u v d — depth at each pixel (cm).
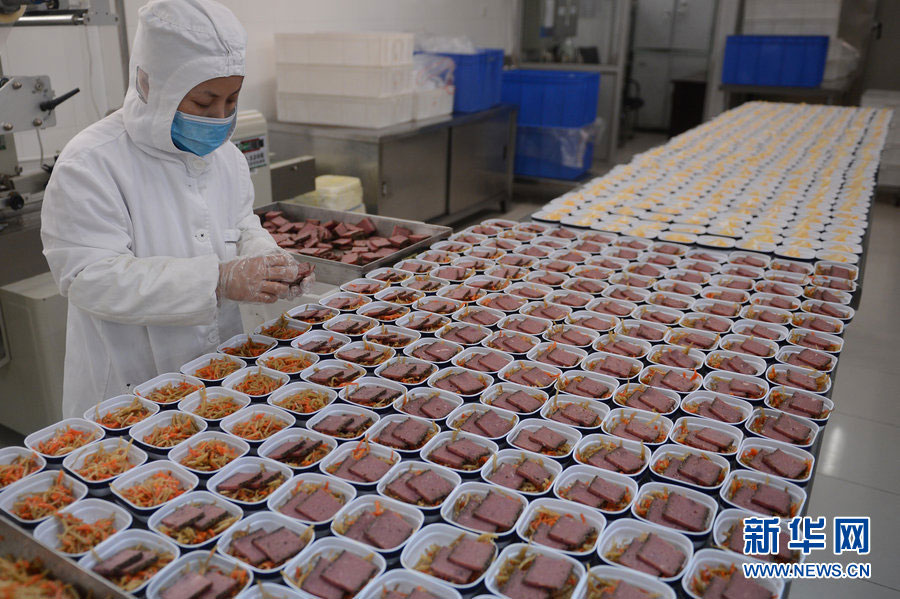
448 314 187
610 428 136
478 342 170
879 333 369
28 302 224
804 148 401
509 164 570
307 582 96
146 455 122
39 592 93
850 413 292
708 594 97
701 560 102
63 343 233
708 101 751
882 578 203
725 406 142
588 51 696
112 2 314
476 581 96
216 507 109
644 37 925
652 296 199
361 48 394
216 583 94
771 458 124
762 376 156
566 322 181
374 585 95
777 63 617
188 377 146
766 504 114
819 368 160
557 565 99
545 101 563
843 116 518
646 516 112
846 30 667
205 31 134
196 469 119
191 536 103
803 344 174
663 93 943
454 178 486
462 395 145
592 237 251
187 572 97
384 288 203
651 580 96
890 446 270
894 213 599
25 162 288
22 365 238
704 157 377
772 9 645
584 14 685
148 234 155
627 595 96
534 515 111
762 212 281
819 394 148
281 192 342
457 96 496
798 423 136
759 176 337
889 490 244
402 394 146
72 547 101
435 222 478
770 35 614
